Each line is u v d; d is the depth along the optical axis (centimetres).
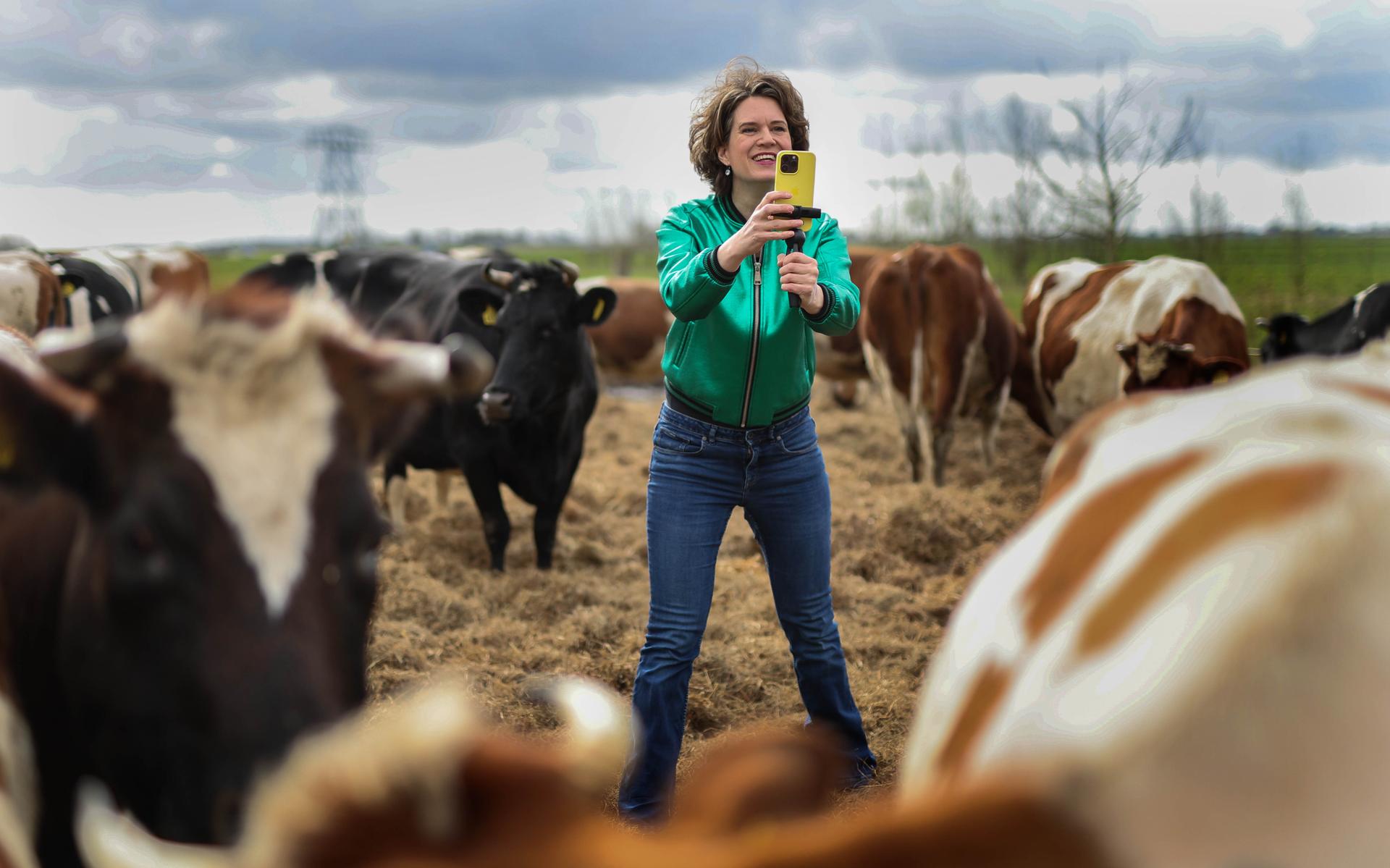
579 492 866
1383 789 68
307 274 871
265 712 153
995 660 106
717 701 453
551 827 61
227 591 158
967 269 922
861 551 682
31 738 195
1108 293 939
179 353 165
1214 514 84
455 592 596
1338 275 1892
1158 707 71
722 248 290
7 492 174
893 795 340
